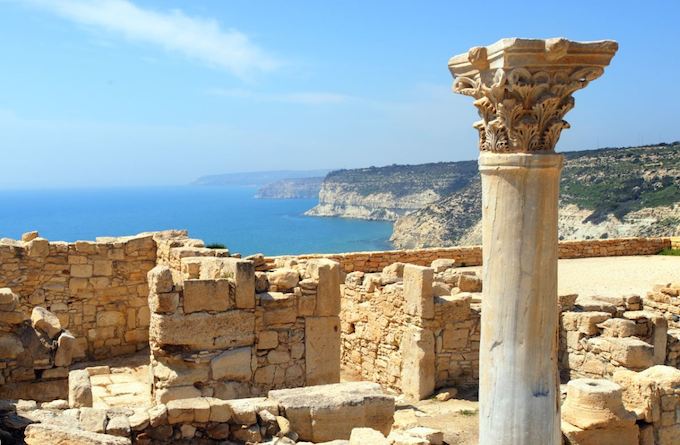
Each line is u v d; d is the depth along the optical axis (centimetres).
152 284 1273
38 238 1870
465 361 1619
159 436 1013
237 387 1322
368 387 1155
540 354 710
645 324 1661
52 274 1875
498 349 716
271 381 1357
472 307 1655
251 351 1337
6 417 998
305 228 18612
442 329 1598
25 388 1334
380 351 1734
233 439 1034
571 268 3047
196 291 1288
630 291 2469
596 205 8044
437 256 2869
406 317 1622
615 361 1527
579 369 1634
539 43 680
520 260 704
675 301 1922
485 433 730
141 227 17738
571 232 7938
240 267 1319
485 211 728
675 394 1170
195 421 1029
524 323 706
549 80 693
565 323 1678
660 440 1162
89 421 987
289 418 1063
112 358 1920
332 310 1402
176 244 1891
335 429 1073
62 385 1355
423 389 1568
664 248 3528
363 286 1802
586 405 1118
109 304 1941
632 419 1125
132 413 1034
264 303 1344
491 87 704
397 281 1728
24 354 1336
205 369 1296
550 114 703
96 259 1919
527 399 707
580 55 693
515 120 701
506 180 706
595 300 1892
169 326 1269
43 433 907
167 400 1266
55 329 1374
